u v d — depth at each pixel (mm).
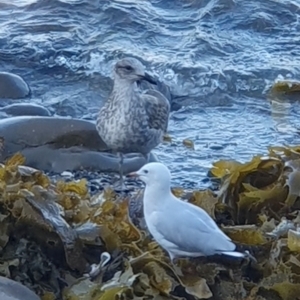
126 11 13531
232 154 9078
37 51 12469
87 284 5824
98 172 8312
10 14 13719
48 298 5879
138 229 6309
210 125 10039
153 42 12789
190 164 8719
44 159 8430
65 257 6125
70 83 11633
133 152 7961
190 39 12742
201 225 5703
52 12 13633
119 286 5609
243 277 5969
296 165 6848
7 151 8453
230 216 6785
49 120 8672
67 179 8125
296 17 13492
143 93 8039
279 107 10766
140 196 6828
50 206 6230
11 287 5711
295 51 12547
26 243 6125
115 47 12523
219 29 13148
